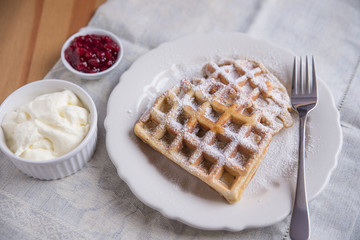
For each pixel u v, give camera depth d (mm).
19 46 648
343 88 629
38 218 538
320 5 700
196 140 544
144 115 570
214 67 599
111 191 556
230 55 627
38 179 560
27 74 630
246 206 526
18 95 553
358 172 572
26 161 512
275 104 583
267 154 561
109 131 564
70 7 686
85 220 540
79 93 562
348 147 587
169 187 537
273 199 528
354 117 607
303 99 586
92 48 630
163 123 559
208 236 534
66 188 556
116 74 634
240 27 687
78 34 641
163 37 671
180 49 626
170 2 703
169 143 566
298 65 613
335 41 670
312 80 597
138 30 674
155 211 547
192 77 613
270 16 690
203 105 565
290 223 514
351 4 700
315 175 539
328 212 550
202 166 555
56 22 672
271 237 534
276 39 671
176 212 519
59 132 527
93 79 626
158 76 612
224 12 698
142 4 697
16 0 680
